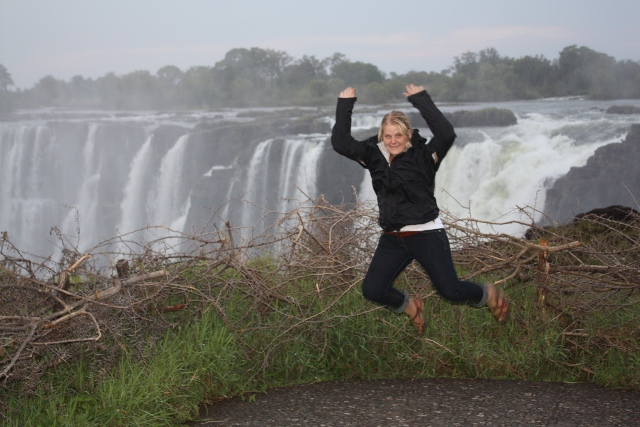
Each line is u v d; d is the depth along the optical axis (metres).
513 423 3.60
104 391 3.84
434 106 3.65
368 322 4.83
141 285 4.51
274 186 31.83
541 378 4.41
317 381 4.46
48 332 3.94
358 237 5.29
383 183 3.74
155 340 4.39
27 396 3.80
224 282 4.98
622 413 3.72
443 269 3.76
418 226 3.74
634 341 4.54
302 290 5.12
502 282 5.16
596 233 6.17
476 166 24.48
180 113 80.06
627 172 22.22
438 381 4.37
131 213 41.12
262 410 3.94
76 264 4.36
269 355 4.53
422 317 4.12
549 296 5.01
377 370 4.60
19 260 4.29
